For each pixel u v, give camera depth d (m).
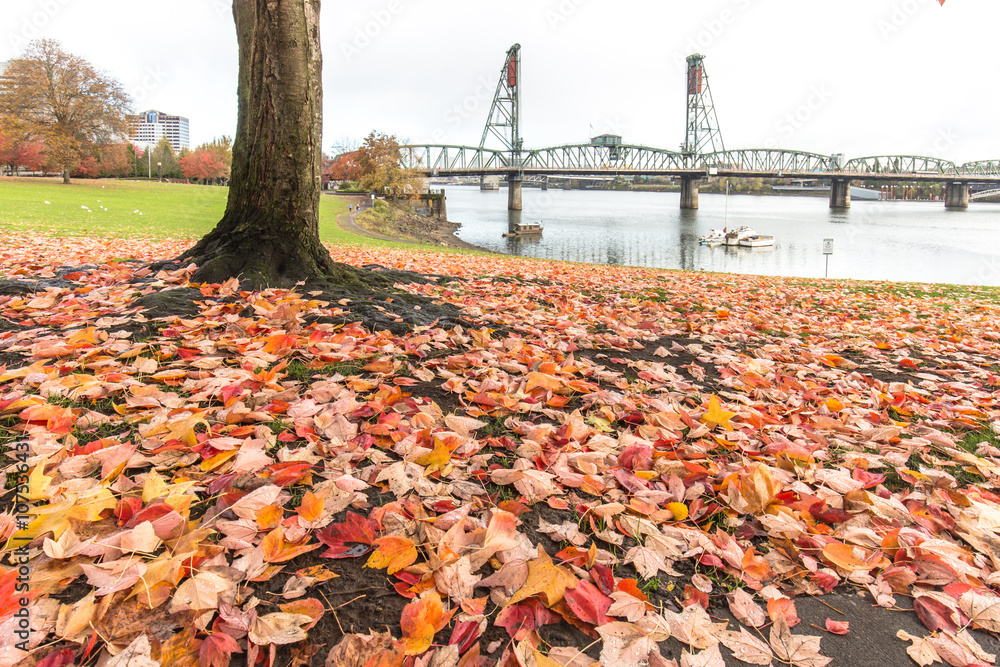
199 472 2.05
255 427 2.34
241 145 5.84
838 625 1.59
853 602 1.72
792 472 2.43
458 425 2.54
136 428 2.39
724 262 40.12
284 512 1.87
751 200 183.38
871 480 2.37
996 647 1.54
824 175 116.44
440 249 23.45
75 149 56.59
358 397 2.94
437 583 1.55
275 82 5.54
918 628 1.62
